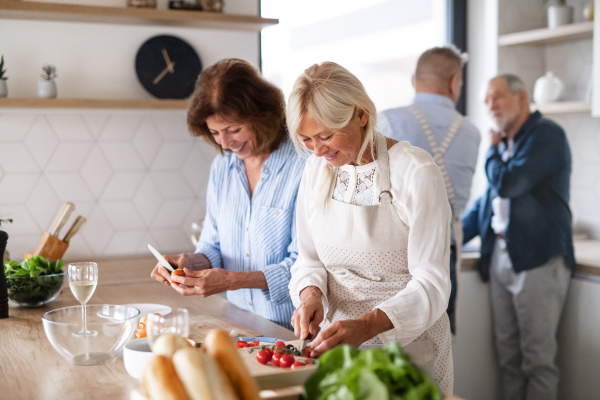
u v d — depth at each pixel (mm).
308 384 904
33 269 1850
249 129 1853
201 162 2924
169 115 2846
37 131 2635
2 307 1723
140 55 2740
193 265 1993
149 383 799
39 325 1655
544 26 3391
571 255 2814
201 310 1844
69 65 2654
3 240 1722
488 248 3012
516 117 2803
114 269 2559
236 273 1789
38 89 2523
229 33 2924
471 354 3059
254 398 814
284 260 1863
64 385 1187
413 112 2527
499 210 2957
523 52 3348
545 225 2783
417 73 2645
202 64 2887
